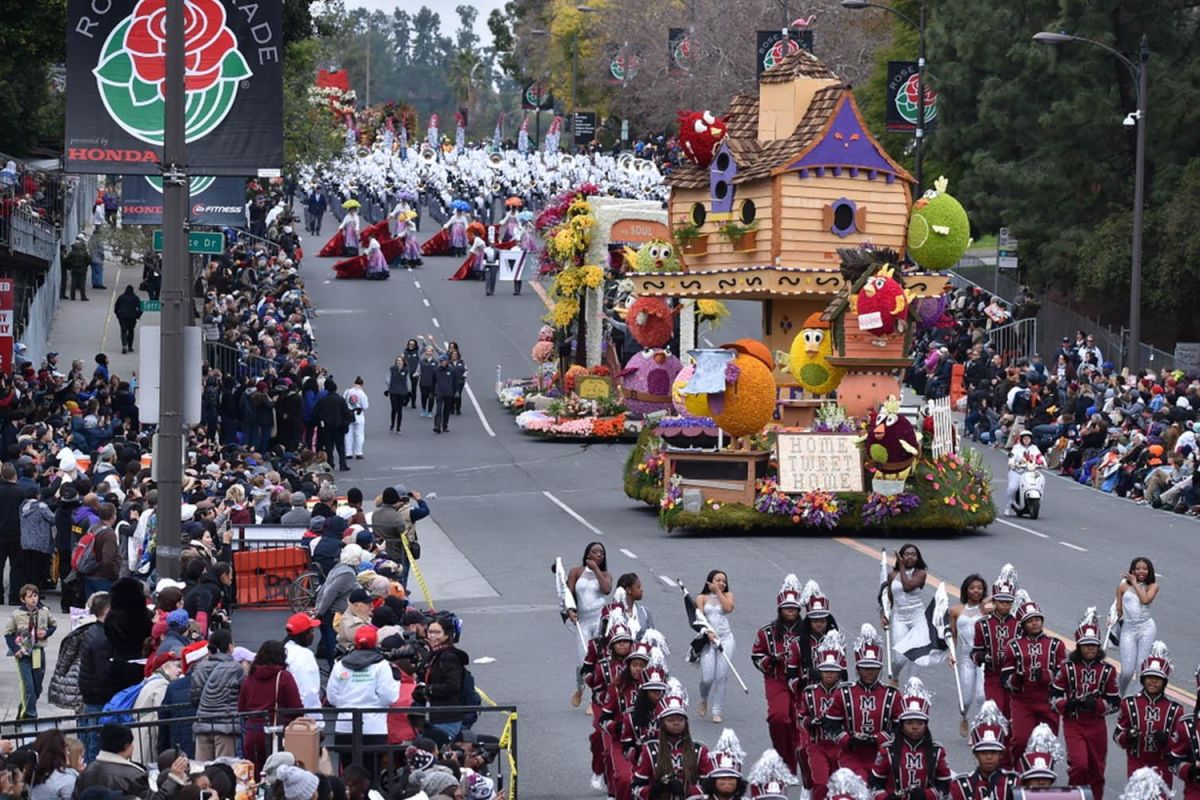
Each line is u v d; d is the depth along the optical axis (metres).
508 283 136.38
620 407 89.50
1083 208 109.12
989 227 114.00
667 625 47.03
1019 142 110.94
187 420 35.72
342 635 33.91
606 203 92.56
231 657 30.27
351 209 143.00
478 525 64.81
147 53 36.03
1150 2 107.62
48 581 49.28
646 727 27.81
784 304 69.31
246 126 36.41
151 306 48.47
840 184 66.56
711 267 69.50
